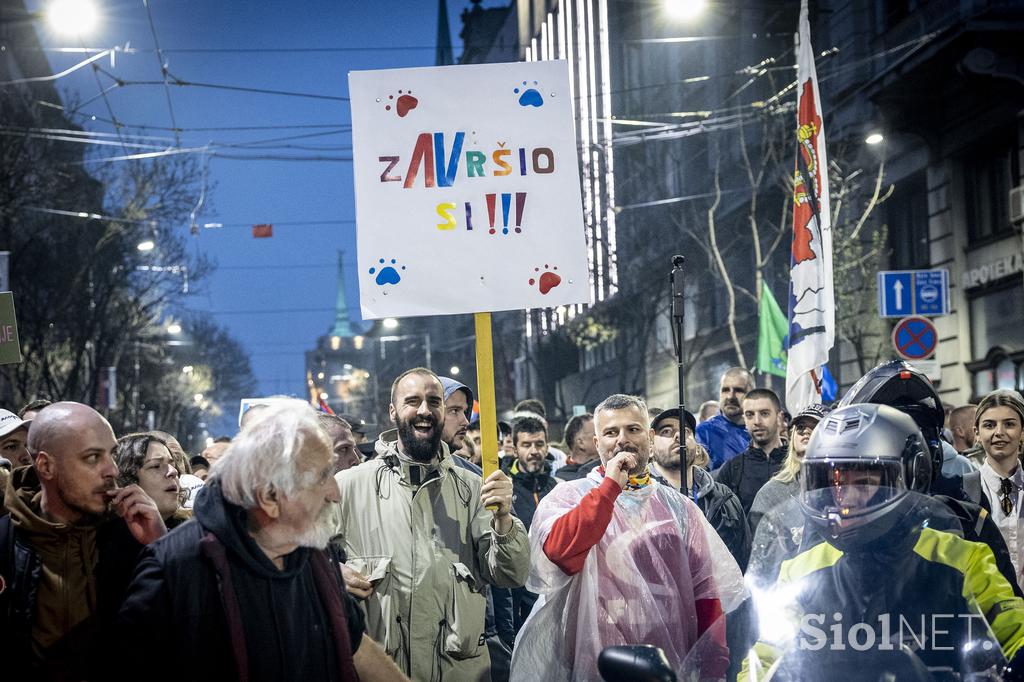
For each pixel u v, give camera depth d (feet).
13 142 92.53
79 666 13.82
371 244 18.28
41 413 14.16
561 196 18.54
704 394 122.93
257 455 11.59
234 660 11.45
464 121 18.62
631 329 135.54
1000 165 75.20
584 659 16.87
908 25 82.28
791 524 12.46
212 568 11.62
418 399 18.58
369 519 18.29
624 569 17.13
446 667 17.83
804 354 29.55
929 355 45.62
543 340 163.22
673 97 125.29
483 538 18.35
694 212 104.53
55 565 13.99
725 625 13.07
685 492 20.11
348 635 12.53
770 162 96.89
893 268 86.99
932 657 11.54
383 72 18.62
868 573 11.79
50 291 116.37
